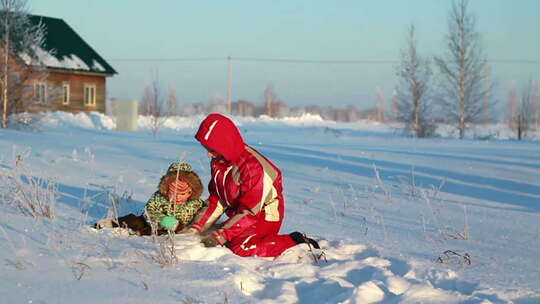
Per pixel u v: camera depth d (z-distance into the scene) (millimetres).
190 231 4488
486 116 34500
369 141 21750
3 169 7605
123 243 4133
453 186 8195
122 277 3287
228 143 4250
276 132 31328
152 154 11250
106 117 31453
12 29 20281
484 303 2875
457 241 4762
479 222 5676
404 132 33781
